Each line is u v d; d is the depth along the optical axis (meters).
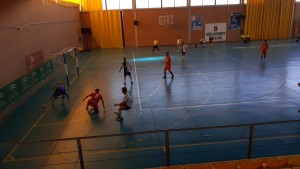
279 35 35.94
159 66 20.83
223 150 7.95
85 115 11.35
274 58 22.31
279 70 17.98
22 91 13.86
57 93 12.93
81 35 32.25
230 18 34.59
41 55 17.48
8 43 12.91
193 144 8.38
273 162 6.21
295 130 9.09
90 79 17.52
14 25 13.69
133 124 10.19
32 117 11.41
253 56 23.61
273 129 9.20
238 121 10.02
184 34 34.38
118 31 33.66
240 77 16.52
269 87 14.20
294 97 12.50
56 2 21.81
